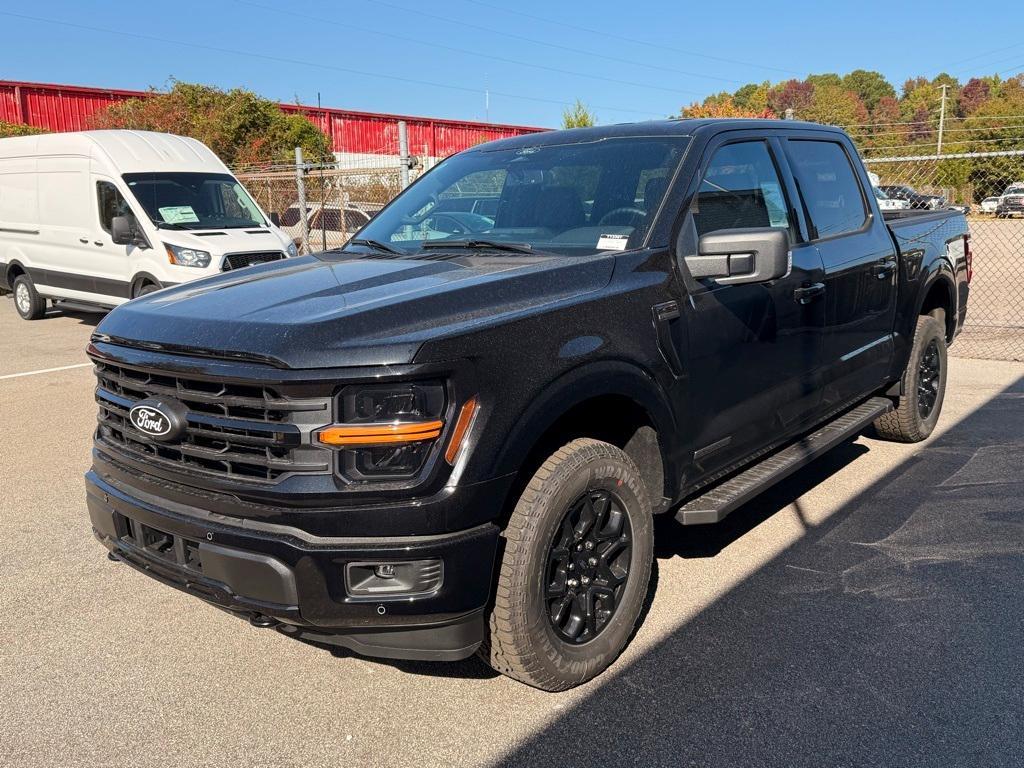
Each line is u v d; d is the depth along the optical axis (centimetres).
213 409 270
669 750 272
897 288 514
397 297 280
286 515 254
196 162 1148
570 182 382
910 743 272
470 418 260
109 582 398
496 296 288
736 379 367
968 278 638
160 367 276
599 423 331
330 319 262
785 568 402
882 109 13100
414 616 258
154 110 2439
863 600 368
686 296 338
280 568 254
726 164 387
